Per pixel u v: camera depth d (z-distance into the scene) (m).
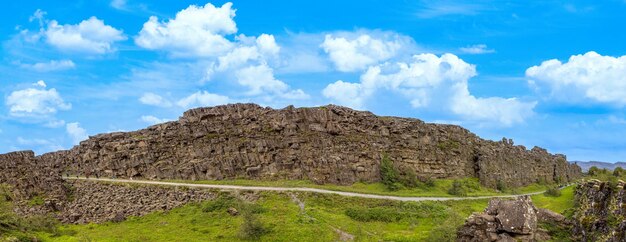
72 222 159.50
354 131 198.88
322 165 182.75
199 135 196.12
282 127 193.38
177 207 163.25
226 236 135.75
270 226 138.75
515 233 94.62
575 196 135.38
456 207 165.88
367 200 164.38
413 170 197.00
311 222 141.50
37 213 157.88
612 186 99.81
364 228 141.25
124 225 153.50
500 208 98.06
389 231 138.62
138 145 199.00
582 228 98.12
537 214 105.00
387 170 188.38
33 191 168.25
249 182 177.88
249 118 199.50
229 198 162.50
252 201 161.25
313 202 159.50
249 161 187.00
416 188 189.50
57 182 179.25
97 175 193.75
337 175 181.25
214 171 184.25
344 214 152.62
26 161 178.25
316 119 195.88
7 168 169.88
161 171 187.88
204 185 173.88
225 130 197.50
